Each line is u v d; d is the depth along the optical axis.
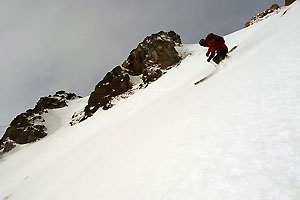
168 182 4.15
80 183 8.02
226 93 6.24
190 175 3.91
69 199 7.09
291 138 3.27
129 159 6.70
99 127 26.86
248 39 12.59
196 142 4.81
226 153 3.84
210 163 3.86
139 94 30.56
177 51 36.50
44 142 37.19
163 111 9.87
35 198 11.55
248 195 2.75
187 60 32.00
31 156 33.25
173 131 6.27
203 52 31.39
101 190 5.86
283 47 6.67
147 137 7.59
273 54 6.68
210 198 3.10
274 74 5.43
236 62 9.55
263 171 2.98
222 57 11.11
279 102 4.27
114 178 6.02
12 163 33.66
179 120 6.80
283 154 3.07
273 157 3.12
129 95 33.88
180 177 4.05
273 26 11.41
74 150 20.70
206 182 3.47
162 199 3.78
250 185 2.88
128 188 4.93
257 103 4.70
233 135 4.19
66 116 46.28
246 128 4.14
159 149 5.77
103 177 6.78
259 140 3.62
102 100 37.25
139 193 4.45
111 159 8.20
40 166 25.16
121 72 39.25
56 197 8.47
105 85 39.12
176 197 3.59
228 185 3.12
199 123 5.59
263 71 5.99
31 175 22.89
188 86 13.27
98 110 36.53
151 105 17.08
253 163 3.23
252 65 7.03
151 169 5.06
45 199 9.48
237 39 23.98
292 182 2.60
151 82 32.75
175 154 4.94
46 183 13.66
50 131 41.62
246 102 5.03
